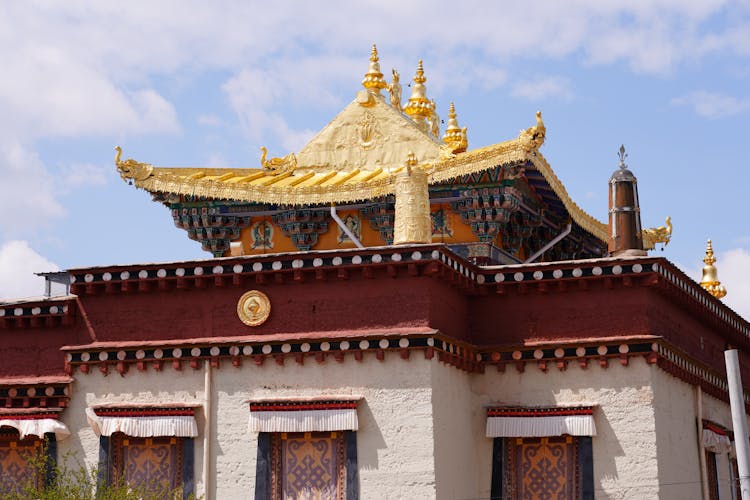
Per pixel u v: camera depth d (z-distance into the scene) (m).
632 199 26.45
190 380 23.73
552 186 28.52
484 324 24.45
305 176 29.47
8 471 24.66
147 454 23.77
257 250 29.39
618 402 23.33
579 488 23.36
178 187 28.50
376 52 31.11
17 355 25.14
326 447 22.94
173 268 23.95
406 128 29.66
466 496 23.48
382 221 28.39
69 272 24.58
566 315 23.94
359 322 23.08
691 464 25.20
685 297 25.30
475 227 27.83
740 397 18.38
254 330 23.59
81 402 24.28
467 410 23.97
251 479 23.08
